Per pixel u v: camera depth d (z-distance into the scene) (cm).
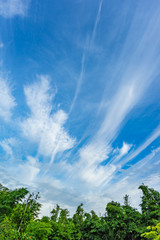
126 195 3459
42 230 1697
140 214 2967
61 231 2511
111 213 2980
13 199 2681
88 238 3256
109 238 2795
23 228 1159
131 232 2567
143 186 3134
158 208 2705
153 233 1282
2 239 978
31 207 1300
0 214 2333
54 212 4034
